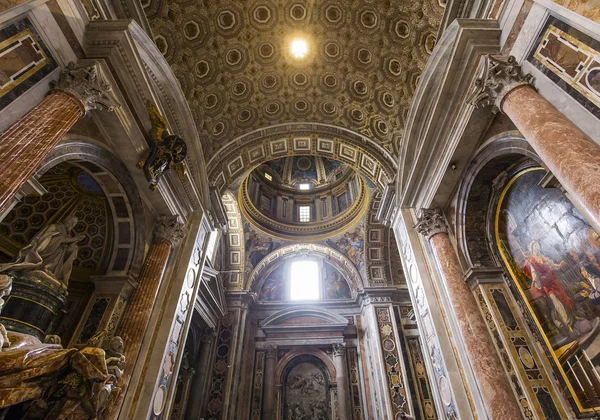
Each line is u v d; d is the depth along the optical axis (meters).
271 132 11.88
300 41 10.12
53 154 5.25
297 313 17.62
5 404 3.42
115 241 7.76
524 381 5.75
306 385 16.08
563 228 5.73
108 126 6.24
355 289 18.12
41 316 5.74
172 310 7.59
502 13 5.76
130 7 6.56
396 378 13.81
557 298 5.86
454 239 7.83
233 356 15.60
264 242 19.58
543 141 4.23
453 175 7.55
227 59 9.87
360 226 18.62
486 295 6.77
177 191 8.73
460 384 6.45
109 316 6.72
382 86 10.10
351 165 12.41
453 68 6.27
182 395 13.38
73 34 5.18
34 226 8.07
